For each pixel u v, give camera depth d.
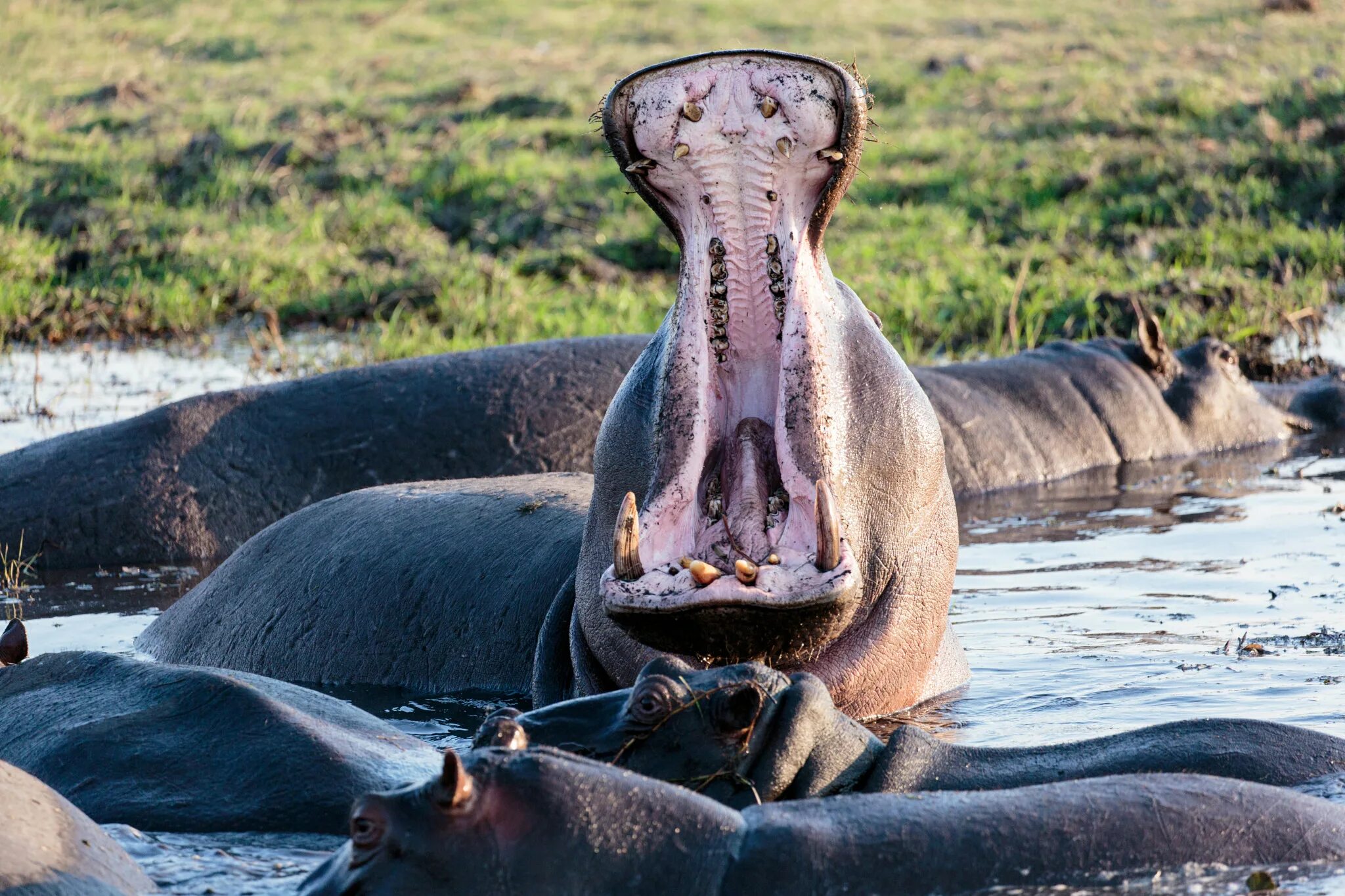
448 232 68.44
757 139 18.59
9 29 107.44
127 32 109.38
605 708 16.86
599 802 14.17
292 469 34.84
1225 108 76.75
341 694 25.25
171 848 16.05
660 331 21.83
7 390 45.06
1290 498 34.97
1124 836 15.10
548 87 89.00
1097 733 20.16
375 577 26.69
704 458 19.25
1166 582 28.20
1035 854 14.80
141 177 72.62
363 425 35.16
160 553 34.12
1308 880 14.96
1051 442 39.62
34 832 14.54
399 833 13.87
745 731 16.16
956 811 15.10
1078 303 51.94
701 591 17.81
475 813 13.88
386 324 54.28
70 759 18.20
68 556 33.94
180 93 92.81
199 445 34.84
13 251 60.91
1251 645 23.75
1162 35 100.00
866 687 21.09
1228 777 16.84
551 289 58.25
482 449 34.91
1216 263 58.31
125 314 55.56
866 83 19.78
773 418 19.77
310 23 114.94
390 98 89.62
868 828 14.77
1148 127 75.31
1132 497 36.31
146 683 19.44
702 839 14.34
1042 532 33.16
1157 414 41.44
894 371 21.33
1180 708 21.06
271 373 47.09
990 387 40.34
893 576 21.19
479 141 77.62
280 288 58.94
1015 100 83.50
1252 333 48.59
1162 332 46.09
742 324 19.61
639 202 67.94
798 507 18.95
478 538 26.42
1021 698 22.03
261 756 17.67
